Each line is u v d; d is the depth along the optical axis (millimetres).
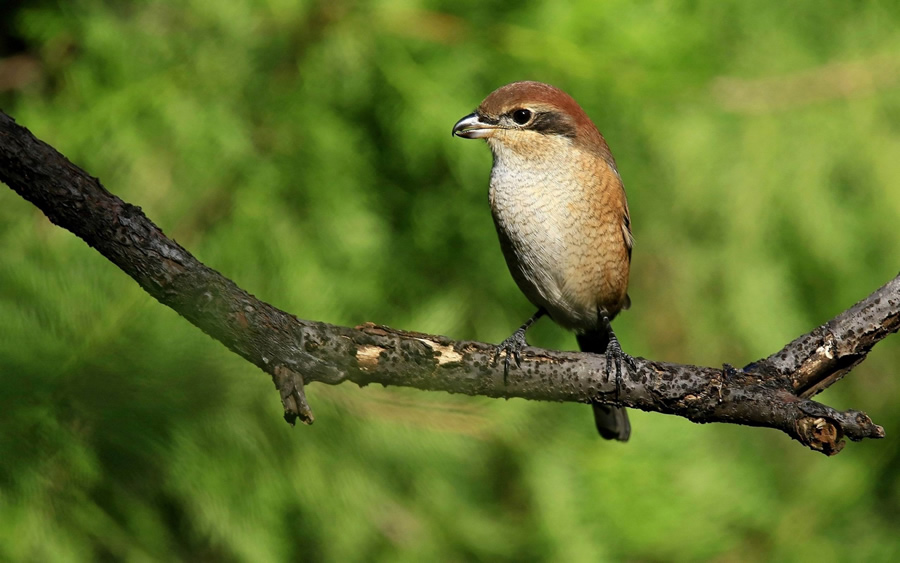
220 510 7977
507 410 8773
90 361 6570
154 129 9336
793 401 5211
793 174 11273
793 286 11891
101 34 9469
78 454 6832
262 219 9281
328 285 9141
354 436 8438
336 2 9906
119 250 5117
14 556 6957
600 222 8031
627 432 8672
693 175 11078
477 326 10594
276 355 5344
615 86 10188
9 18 10359
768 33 11484
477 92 10195
